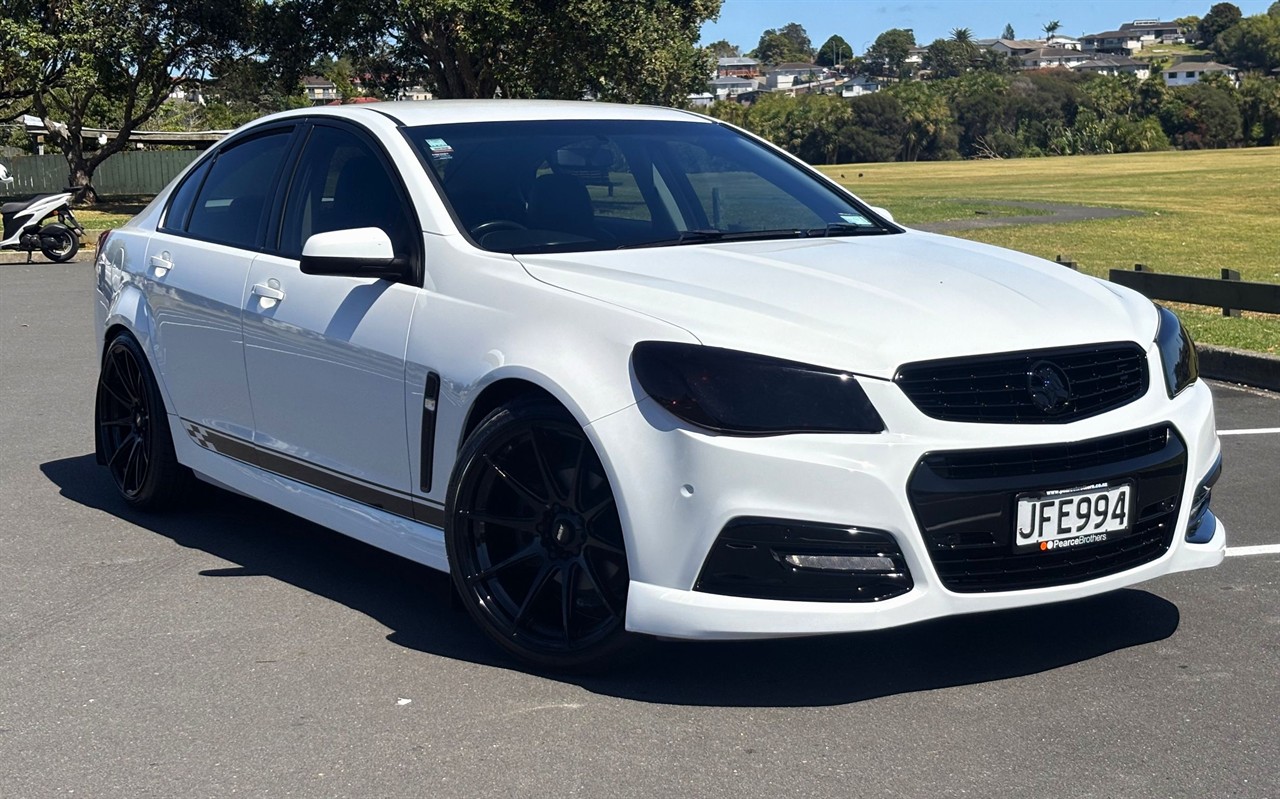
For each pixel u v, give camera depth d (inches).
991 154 5713.6
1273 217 1246.3
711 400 128.7
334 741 128.6
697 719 132.2
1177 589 174.6
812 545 126.9
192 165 218.8
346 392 168.2
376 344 162.2
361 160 178.5
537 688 141.3
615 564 139.5
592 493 139.6
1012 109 5777.6
